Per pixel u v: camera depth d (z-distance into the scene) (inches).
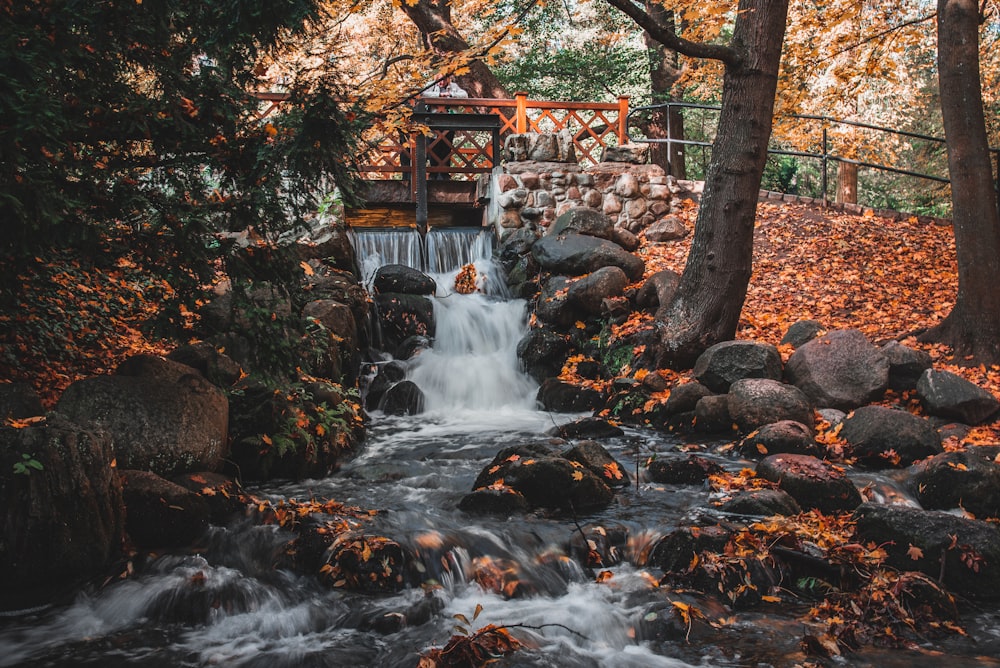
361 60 694.5
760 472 235.8
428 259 466.0
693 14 404.5
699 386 318.0
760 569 182.2
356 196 219.3
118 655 154.5
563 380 365.1
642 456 276.2
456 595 181.0
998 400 281.3
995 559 177.3
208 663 151.7
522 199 475.2
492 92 648.4
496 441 307.4
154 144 212.4
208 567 184.4
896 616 163.3
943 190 823.7
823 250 464.4
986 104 709.9
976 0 327.9
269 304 237.8
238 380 262.8
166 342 303.3
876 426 266.2
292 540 195.0
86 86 194.4
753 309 399.9
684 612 166.6
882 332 364.8
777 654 154.6
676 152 753.6
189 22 204.4
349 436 291.1
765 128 337.7
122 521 189.6
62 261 297.7
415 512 216.1
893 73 532.1
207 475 217.3
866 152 666.8
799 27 464.4
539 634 163.0
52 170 186.4
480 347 411.5
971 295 325.1
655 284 380.5
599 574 189.8
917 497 233.5
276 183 211.6
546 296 410.6
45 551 174.6
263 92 449.4
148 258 218.1
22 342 254.8
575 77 789.9
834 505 218.7
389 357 395.9
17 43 169.0
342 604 173.2
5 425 184.9
